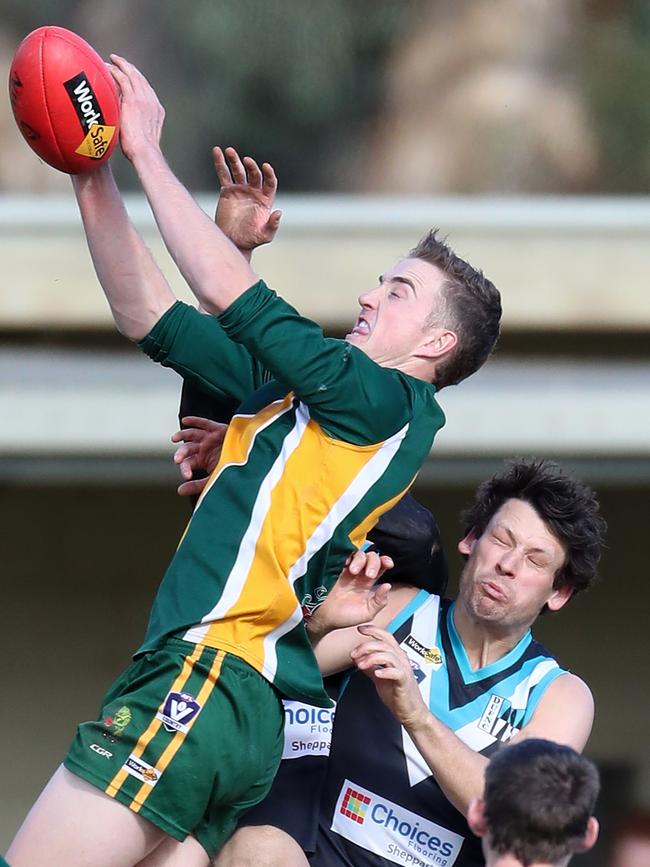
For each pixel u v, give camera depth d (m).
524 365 25.84
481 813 8.88
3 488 27.53
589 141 30.23
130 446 23.58
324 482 10.28
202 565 10.34
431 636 12.60
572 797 8.52
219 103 30.88
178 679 10.15
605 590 27.70
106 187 11.16
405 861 12.13
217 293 10.02
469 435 23.75
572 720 12.14
